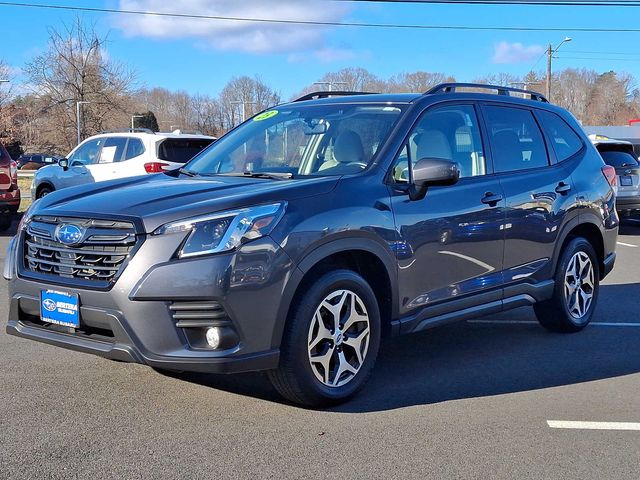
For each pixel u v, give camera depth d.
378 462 3.61
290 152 5.11
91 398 4.45
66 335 4.05
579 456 3.73
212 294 3.72
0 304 7.20
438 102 5.18
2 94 51.81
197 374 4.93
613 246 6.71
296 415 4.21
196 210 3.85
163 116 81.81
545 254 5.79
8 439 3.82
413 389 4.75
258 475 3.45
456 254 4.95
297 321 4.04
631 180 14.21
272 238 3.90
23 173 40.34
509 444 3.87
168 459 3.60
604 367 5.33
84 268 3.95
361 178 4.49
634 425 4.18
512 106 5.85
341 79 50.66
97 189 4.65
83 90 44.41
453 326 6.59
